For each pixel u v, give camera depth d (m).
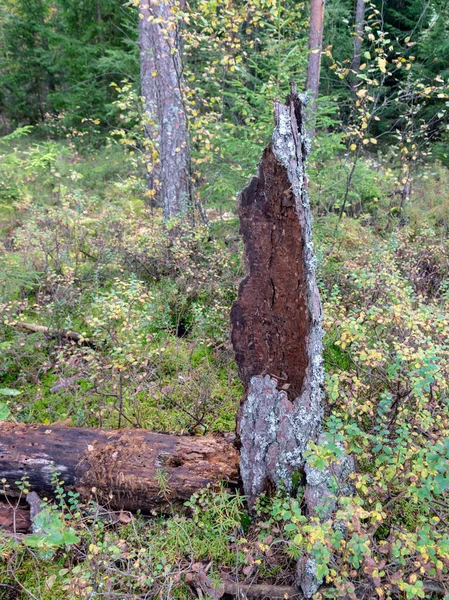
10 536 2.57
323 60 11.67
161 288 5.46
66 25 13.91
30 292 5.55
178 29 5.54
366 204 7.34
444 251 5.71
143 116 5.71
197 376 4.11
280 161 2.38
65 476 2.86
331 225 5.77
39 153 6.46
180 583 2.42
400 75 12.09
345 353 4.21
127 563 2.51
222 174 5.89
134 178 6.85
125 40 11.43
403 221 6.87
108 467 2.84
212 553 2.55
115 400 3.84
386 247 4.71
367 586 2.19
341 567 2.18
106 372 3.81
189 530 2.66
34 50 14.57
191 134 6.50
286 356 2.63
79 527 2.66
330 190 6.00
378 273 4.15
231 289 5.24
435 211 7.15
